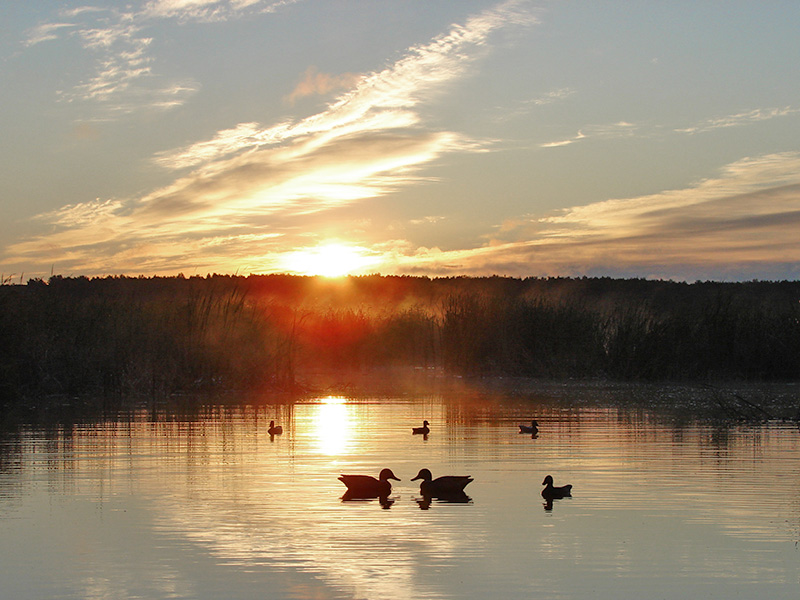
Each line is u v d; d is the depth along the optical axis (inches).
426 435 1042.1
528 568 491.5
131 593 450.3
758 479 741.9
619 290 3846.0
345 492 689.6
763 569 492.4
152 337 1646.2
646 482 733.9
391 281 4562.0
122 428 1107.9
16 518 605.6
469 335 2087.8
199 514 614.9
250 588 456.1
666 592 453.7
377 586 459.5
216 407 1401.3
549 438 1010.1
